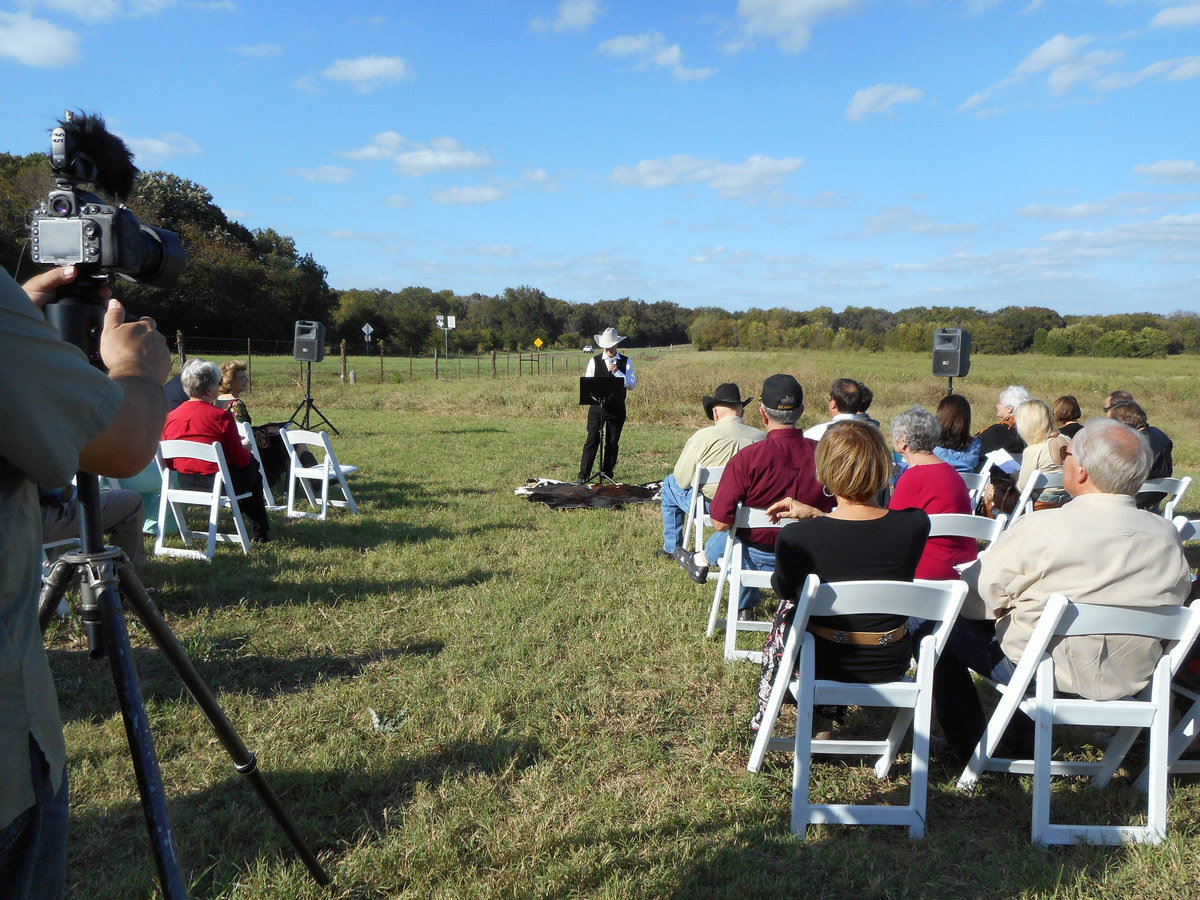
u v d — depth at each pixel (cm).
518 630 439
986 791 296
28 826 105
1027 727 310
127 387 126
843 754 322
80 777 284
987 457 639
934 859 254
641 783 296
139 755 131
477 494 852
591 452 915
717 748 323
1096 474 269
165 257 157
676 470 565
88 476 138
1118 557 260
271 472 790
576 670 389
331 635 428
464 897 229
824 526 287
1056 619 256
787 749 302
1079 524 266
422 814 266
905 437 409
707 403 580
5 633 101
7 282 100
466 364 4281
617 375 920
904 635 283
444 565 565
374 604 476
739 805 281
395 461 1062
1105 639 264
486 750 311
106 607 137
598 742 321
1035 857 253
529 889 232
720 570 482
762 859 252
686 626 455
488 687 365
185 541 587
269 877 233
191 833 256
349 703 348
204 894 229
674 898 231
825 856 253
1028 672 264
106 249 136
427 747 311
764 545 431
